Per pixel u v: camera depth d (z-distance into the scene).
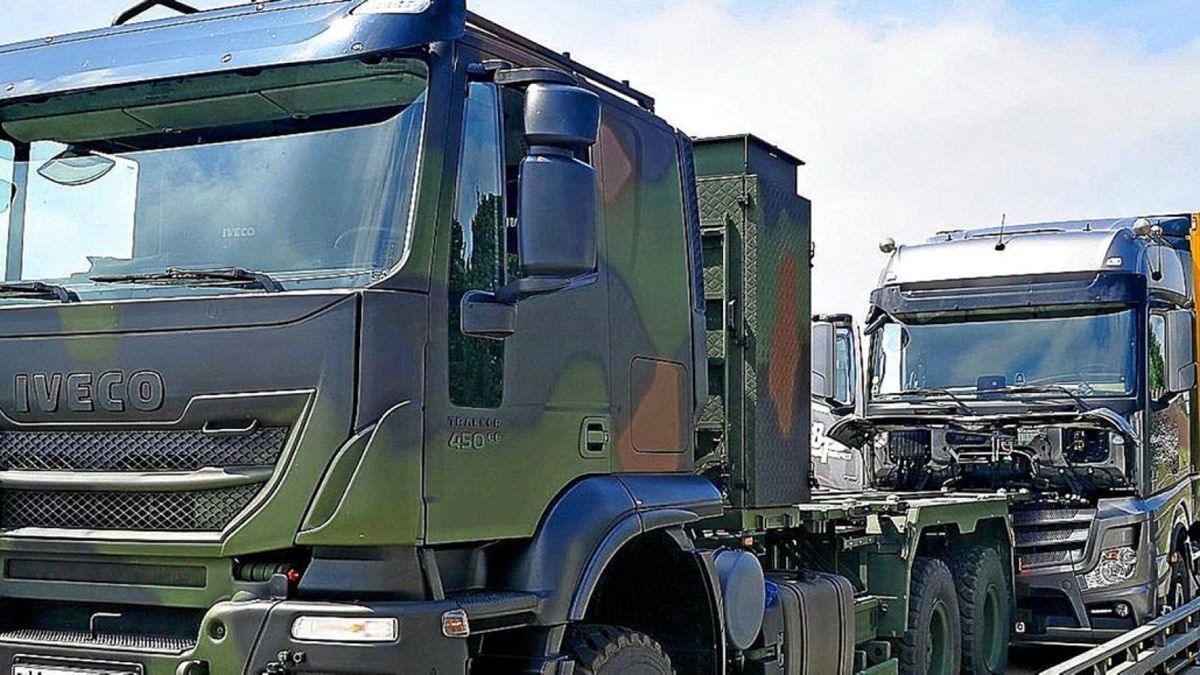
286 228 4.66
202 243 4.78
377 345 4.32
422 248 4.47
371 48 4.54
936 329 11.33
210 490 4.48
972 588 9.41
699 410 6.06
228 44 4.80
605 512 5.14
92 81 4.94
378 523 4.28
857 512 8.26
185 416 4.49
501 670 4.88
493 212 4.80
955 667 9.11
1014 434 10.80
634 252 5.61
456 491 4.53
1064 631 10.82
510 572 4.85
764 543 7.90
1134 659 9.16
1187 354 11.41
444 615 4.32
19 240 5.09
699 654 5.92
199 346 4.48
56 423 4.71
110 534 4.59
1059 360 10.95
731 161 7.31
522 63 5.20
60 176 5.07
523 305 4.90
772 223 7.41
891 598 8.43
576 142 4.51
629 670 5.26
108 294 4.77
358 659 4.22
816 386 9.86
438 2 4.59
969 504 9.34
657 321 5.73
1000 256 11.19
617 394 5.41
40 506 4.77
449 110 4.61
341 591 4.36
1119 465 10.56
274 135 4.77
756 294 7.20
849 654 7.75
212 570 4.50
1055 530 10.73
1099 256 10.89
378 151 4.60
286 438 4.38
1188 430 12.32
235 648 4.32
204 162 4.84
